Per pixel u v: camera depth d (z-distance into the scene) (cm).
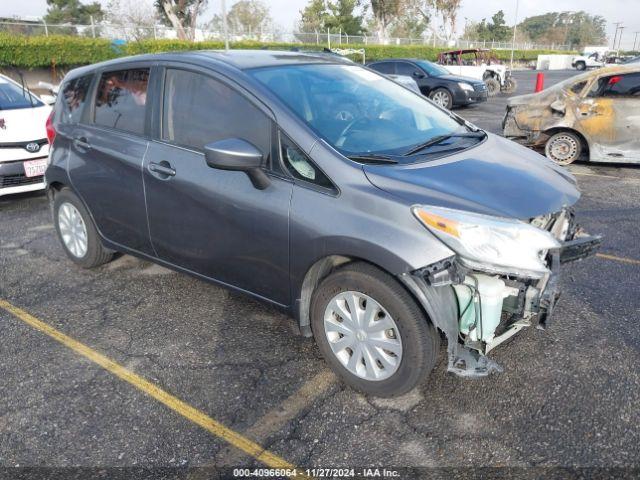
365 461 252
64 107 451
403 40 4347
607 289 416
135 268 473
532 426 270
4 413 289
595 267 458
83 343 356
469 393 296
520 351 333
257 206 307
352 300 287
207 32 3353
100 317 390
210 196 329
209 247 343
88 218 440
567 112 822
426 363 272
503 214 260
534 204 273
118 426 278
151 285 439
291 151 299
